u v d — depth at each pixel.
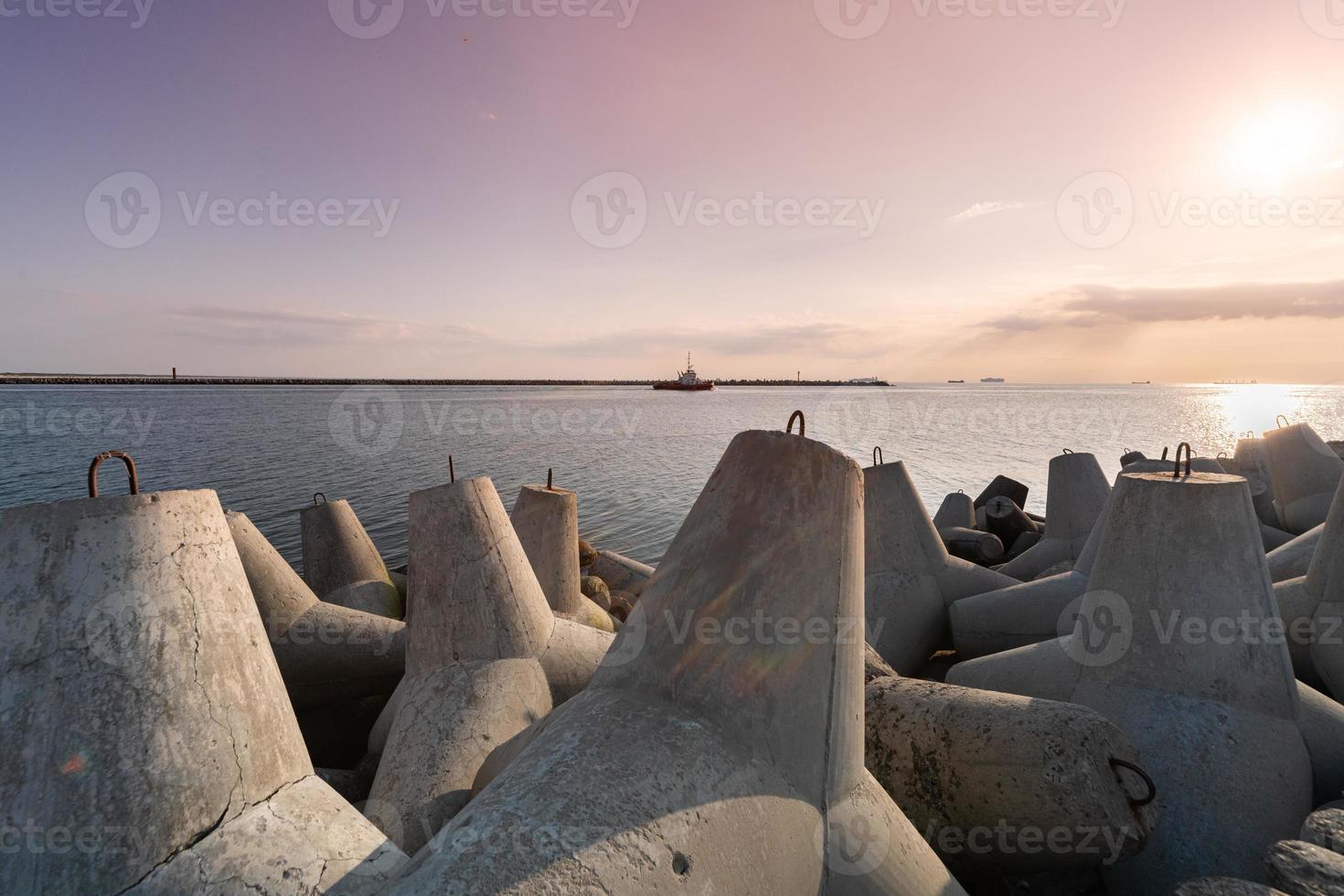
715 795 1.89
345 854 1.88
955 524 9.90
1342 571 4.07
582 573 8.92
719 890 1.74
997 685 4.03
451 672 3.52
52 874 1.63
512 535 4.04
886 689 3.38
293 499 17.09
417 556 3.76
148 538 1.93
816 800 2.16
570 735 2.01
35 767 1.67
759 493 2.36
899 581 5.49
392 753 3.16
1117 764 2.73
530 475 22.41
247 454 26.05
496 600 3.73
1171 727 3.16
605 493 19.47
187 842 1.75
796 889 1.93
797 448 2.40
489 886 1.54
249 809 1.88
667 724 2.03
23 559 1.79
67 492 17.50
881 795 2.45
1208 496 3.38
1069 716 2.85
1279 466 7.72
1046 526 7.41
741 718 2.10
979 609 5.32
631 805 1.77
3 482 18.91
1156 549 3.42
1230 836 2.86
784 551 2.29
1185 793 2.98
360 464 24.23
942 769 2.96
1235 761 3.02
